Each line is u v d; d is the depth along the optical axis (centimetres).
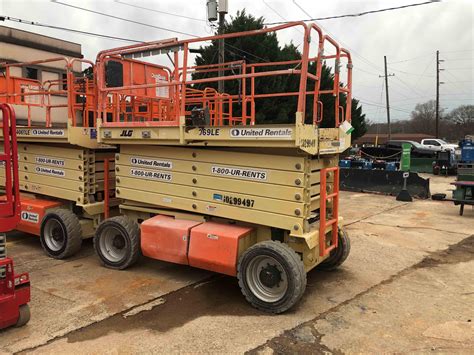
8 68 693
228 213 467
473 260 618
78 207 636
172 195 512
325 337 376
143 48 503
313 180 449
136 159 543
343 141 494
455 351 353
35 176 655
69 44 2253
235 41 1917
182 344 360
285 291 418
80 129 573
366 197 1288
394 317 420
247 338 372
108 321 402
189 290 486
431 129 7294
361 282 522
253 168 445
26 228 644
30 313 405
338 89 489
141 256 583
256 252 428
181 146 498
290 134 395
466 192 991
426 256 638
